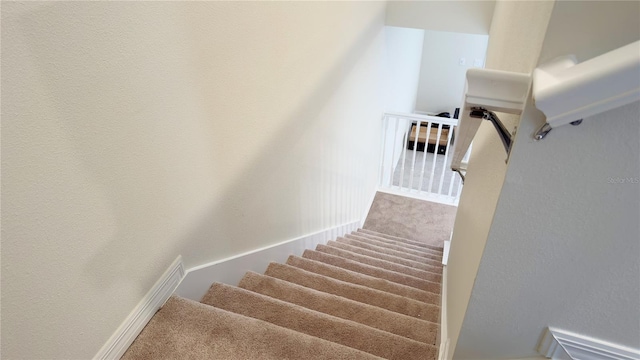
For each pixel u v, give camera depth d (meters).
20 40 0.65
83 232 0.89
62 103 0.76
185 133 1.15
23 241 0.76
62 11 0.71
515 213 0.66
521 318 0.79
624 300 0.68
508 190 0.65
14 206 0.72
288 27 1.58
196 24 1.07
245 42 1.31
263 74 1.48
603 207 0.61
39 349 0.85
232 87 1.31
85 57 0.78
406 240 3.69
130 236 1.05
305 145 2.10
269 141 1.68
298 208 2.28
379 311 1.64
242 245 1.71
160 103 1.02
